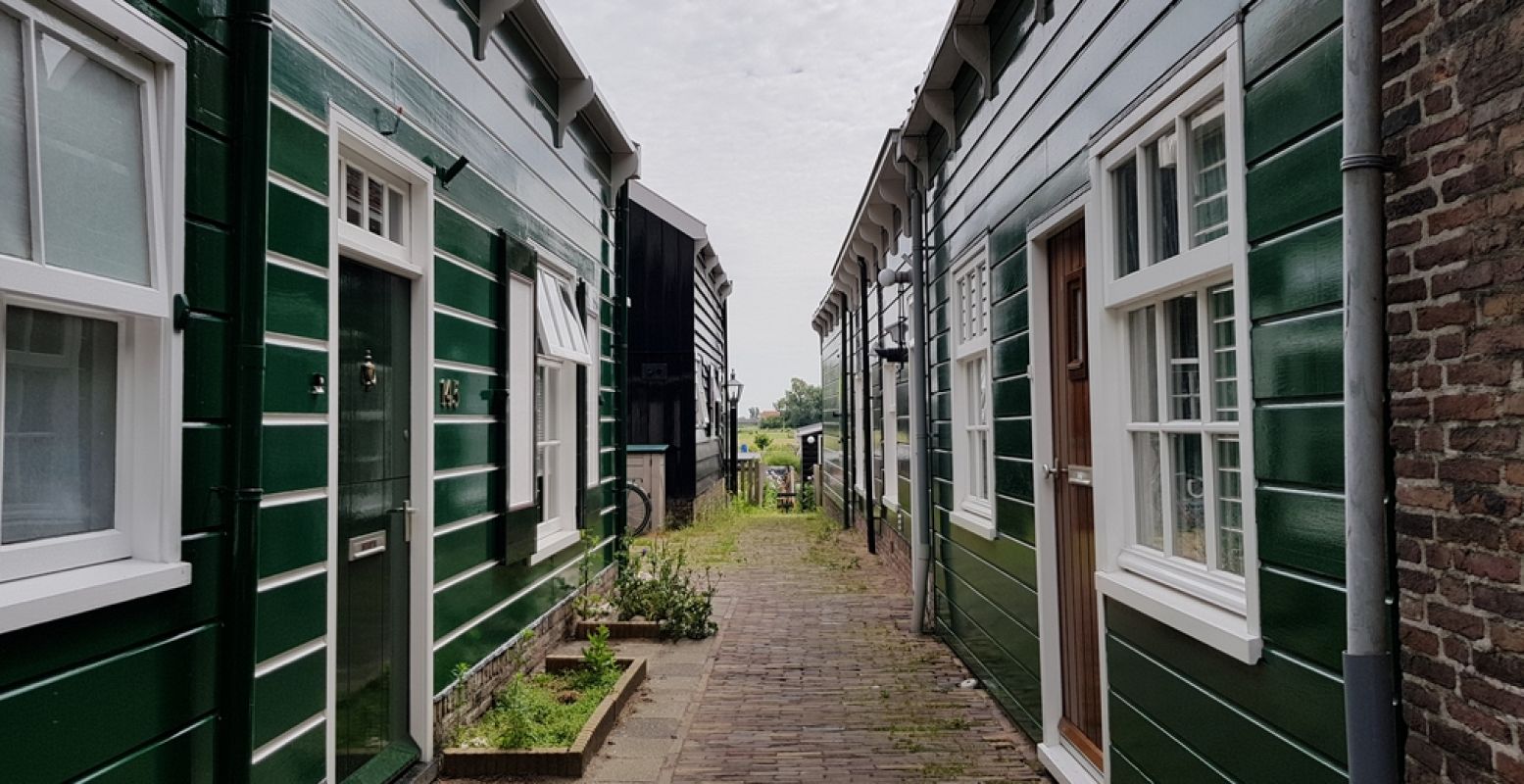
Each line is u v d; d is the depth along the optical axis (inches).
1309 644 81.4
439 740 151.9
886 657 241.0
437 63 154.2
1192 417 113.0
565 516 243.0
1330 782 78.5
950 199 241.4
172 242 86.2
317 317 114.3
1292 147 82.7
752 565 406.0
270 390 104.2
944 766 161.6
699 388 598.9
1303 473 81.7
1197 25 100.0
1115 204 128.8
